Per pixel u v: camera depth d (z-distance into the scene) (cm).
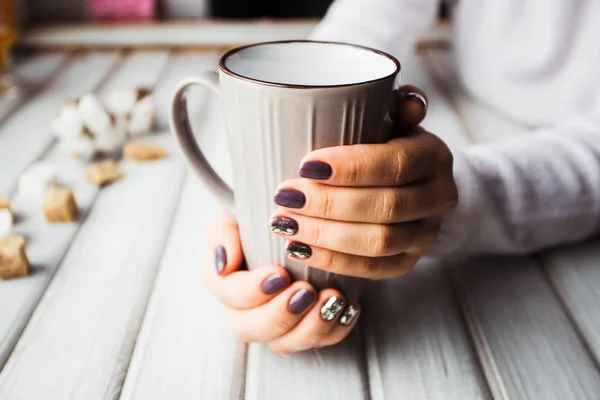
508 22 70
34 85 87
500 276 49
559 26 65
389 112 37
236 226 43
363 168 35
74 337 42
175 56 102
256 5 129
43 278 48
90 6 116
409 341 43
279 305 38
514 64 71
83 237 52
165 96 83
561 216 49
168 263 49
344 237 37
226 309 42
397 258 40
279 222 37
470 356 42
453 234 47
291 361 41
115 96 71
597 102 61
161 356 41
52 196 54
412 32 72
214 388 39
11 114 77
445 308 45
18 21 110
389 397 39
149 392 39
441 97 81
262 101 34
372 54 39
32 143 69
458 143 67
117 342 42
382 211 36
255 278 39
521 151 49
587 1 64
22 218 55
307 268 39
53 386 39
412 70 93
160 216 55
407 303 46
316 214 36
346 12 69
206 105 80
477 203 46
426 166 38
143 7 116
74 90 85
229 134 37
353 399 39
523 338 43
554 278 48
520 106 73
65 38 105
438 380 40
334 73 40
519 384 40
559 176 49
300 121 35
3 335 42
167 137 71
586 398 39
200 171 41
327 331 39
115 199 58
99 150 65
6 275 47
